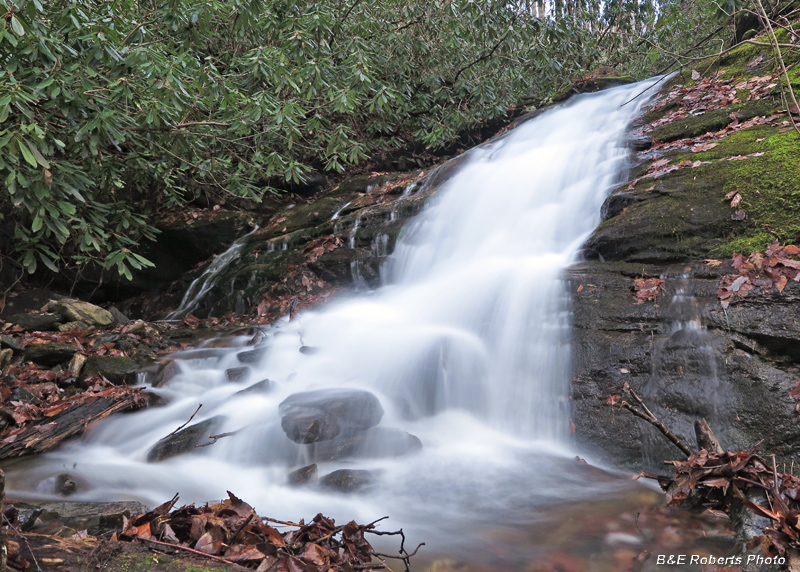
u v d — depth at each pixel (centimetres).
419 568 227
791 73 589
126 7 511
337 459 346
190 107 569
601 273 434
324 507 289
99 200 728
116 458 362
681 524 255
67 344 528
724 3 634
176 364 504
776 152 453
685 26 1053
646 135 643
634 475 325
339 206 956
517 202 662
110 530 225
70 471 330
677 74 798
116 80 471
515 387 409
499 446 378
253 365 515
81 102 459
